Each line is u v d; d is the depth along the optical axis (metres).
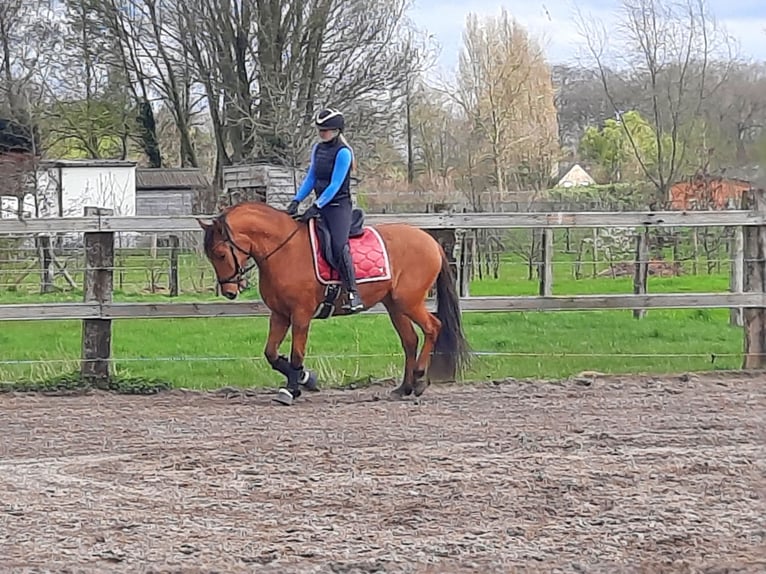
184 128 38.25
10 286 16.11
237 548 4.83
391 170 35.03
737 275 13.91
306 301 8.89
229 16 30.50
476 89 34.16
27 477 6.24
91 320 9.73
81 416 8.36
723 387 9.52
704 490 5.85
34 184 27.97
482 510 5.46
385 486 5.95
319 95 30.08
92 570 4.52
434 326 9.35
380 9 30.27
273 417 8.29
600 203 23.73
